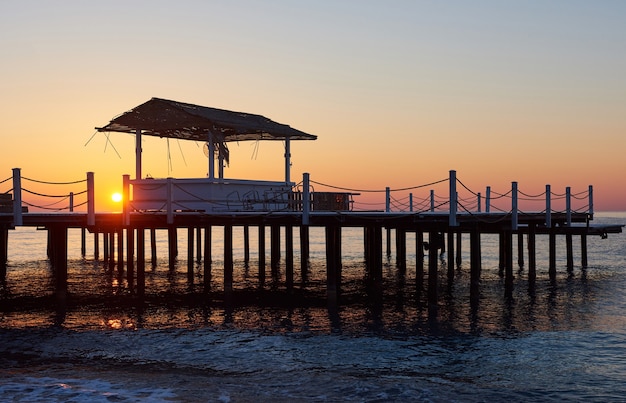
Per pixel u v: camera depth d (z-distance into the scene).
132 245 29.78
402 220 24.06
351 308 24.80
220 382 15.58
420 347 19.08
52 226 24.72
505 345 19.41
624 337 20.45
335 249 24.59
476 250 25.86
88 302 26.00
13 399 14.28
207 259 29.17
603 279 34.94
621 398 14.91
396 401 14.35
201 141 32.72
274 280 33.81
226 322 22.12
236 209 27.00
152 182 26.80
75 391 14.81
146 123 27.73
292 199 28.09
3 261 36.28
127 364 17.20
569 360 17.88
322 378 15.94
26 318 22.78
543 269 40.75
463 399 14.60
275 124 33.09
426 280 33.78
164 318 22.77
